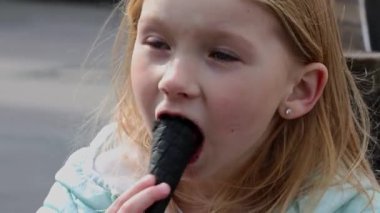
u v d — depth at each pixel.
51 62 10.98
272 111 1.86
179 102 1.76
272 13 1.82
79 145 2.53
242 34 1.78
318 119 2.00
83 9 16.97
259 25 1.80
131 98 2.13
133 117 2.12
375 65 2.53
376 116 2.49
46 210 2.12
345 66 2.11
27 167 6.73
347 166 2.02
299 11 1.88
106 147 2.17
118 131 2.15
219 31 1.76
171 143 1.74
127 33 2.13
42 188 6.30
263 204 1.98
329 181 1.97
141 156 2.10
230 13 1.76
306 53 1.91
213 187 1.97
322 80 1.94
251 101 1.80
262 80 1.81
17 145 7.29
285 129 1.98
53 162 6.87
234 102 1.78
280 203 1.97
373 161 2.42
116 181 2.08
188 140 1.75
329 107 2.02
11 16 15.82
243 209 1.98
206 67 1.77
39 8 16.91
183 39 1.77
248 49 1.79
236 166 1.93
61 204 2.11
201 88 1.76
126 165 2.10
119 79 2.16
